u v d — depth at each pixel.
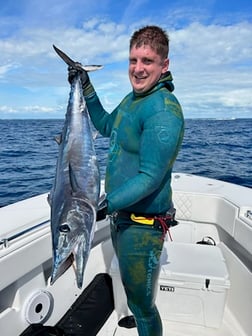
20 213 2.24
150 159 1.46
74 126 1.56
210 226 2.97
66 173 1.42
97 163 1.52
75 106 1.62
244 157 12.23
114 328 2.24
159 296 2.23
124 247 1.67
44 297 2.02
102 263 2.75
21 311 1.86
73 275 2.35
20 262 1.78
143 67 1.51
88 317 2.19
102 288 2.48
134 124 1.57
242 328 2.22
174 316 2.26
